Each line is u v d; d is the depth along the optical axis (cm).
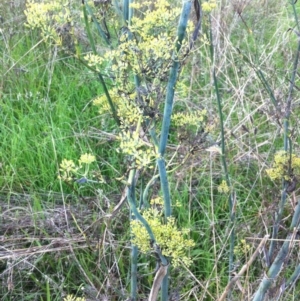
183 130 150
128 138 114
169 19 128
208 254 223
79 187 258
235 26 344
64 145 275
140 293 220
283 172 155
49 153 272
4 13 363
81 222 236
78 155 275
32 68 339
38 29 359
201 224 245
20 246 232
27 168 271
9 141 285
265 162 230
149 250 134
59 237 228
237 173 270
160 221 144
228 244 219
